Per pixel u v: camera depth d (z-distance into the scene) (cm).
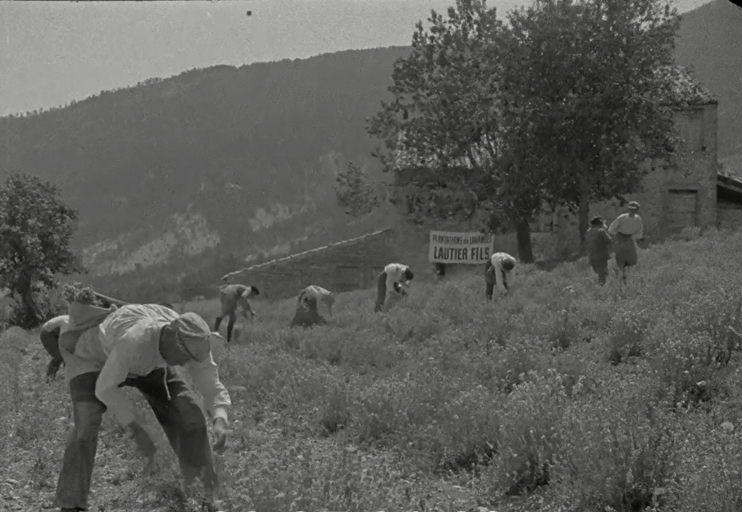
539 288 2042
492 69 3988
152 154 11812
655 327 1166
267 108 13775
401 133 4659
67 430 995
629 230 2028
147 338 640
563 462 680
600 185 3847
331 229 9712
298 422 999
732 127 8156
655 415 702
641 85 3775
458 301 1972
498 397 926
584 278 2061
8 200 5625
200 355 643
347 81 14500
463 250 4381
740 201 4372
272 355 1439
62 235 5831
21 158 11738
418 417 930
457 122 4091
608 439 643
